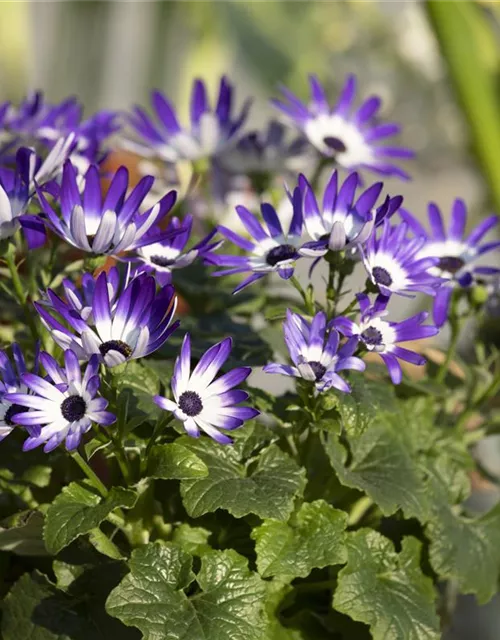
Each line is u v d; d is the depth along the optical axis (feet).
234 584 3.26
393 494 3.40
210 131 3.93
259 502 3.24
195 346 3.56
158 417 3.30
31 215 3.30
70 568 3.36
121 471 3.37
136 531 3.38
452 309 3.67
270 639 3.34
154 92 3.99
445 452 3.62
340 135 3.96
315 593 3.51
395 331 3.29
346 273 3.30
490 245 3.68
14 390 3.23
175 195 3.34
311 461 3.56
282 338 3.68
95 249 3.25
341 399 3.28
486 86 3.87
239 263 3.40
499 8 4.00
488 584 3.50
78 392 3.12
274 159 3.97
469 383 3.74
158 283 3.38
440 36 3.88
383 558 3.42
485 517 3.61
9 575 3.52
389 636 3.31
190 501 3.23
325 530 3.33
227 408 3.19
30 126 3.86
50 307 3.35
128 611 3.19
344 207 3.38
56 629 3.31
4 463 3.43
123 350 3.17
